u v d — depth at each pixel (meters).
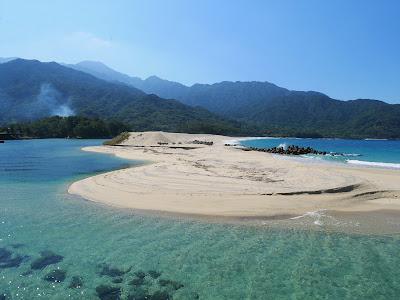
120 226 15.36
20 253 12.55
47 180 26.72
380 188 21.03
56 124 128.62
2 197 20.83
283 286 10.17
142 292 9.98
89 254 12.46
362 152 60.03
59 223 15.78
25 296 9.79
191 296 9.76
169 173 27.36
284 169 29.02
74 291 10.05
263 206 17.81
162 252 12.56
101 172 31.00
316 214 16.69
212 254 12.35
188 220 16.09
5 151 57.47
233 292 9.91
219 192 20.50
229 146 62.25
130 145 63.19
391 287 10.06
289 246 12.96
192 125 161.62
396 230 14.55
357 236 13.92
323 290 9.94
